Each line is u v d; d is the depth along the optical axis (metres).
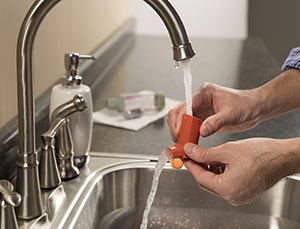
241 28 3.31
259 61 1.72
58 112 0.62
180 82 1.39
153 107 1.08
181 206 0.80
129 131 0.96
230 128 0.76
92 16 1.35
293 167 0.61
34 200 0.55
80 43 1.21
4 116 0.68
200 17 3.28
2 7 0.66
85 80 1.20
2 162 0.62
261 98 0.73
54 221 0.57
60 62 1.01
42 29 0.87
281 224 0.77
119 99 1.05
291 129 0.99
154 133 0.95
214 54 1.83
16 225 0.49
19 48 0.48
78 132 0.70
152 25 3.23
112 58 1.62
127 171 0.76
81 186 0.67
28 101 0.51
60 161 0.68
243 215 0.79
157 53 1.83
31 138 0.53
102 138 0.90
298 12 3.24
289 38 3.32
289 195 0.76
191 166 0.62
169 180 0.79
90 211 0.66
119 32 1.79
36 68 0.84
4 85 0.68
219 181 0.60
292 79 0.77
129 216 0.77
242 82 1.40
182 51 0.50
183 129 0.61
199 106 0.72
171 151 0.60
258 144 0.61
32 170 0.54
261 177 0.60
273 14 3.28
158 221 0.78
